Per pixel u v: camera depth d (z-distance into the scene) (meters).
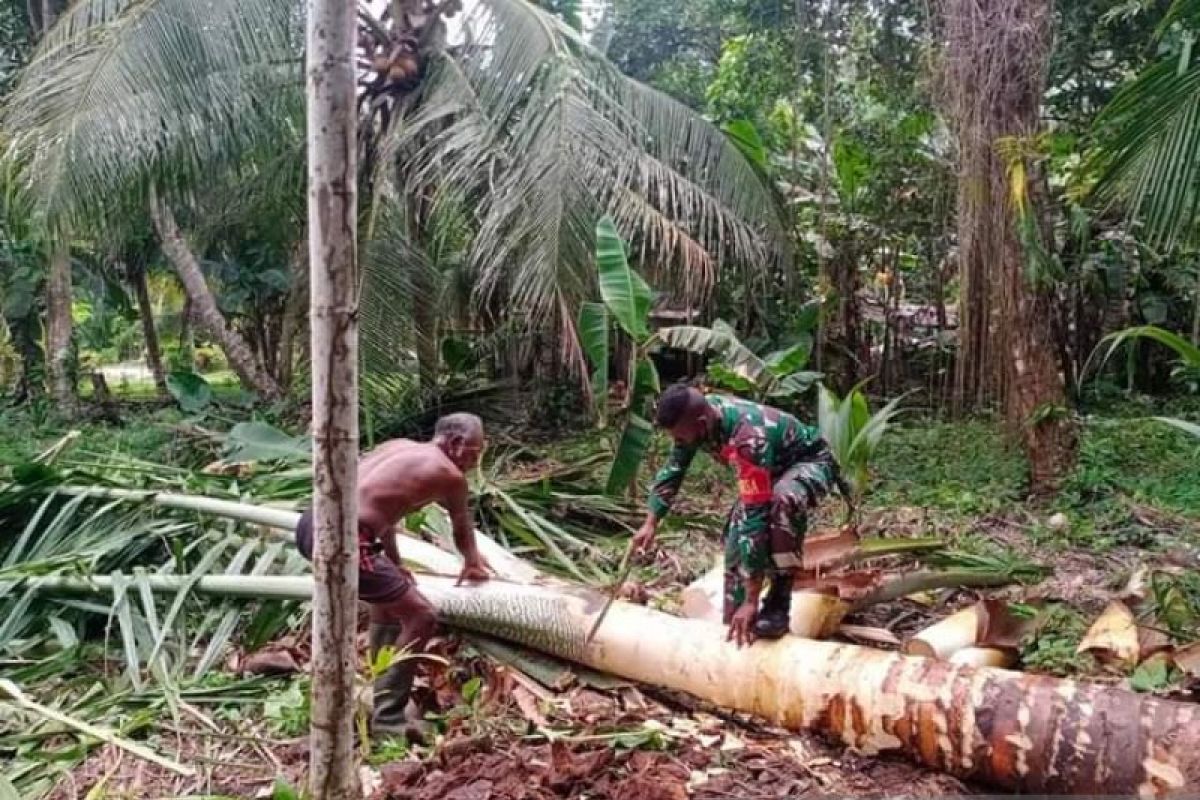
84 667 4.09
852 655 3.40
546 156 7.27
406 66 8.38
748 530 3.49
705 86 12.78
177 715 3.55
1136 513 6.12
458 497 3.71
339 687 2.41
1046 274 6.44
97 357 18.56
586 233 7.16
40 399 11.36
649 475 7.37
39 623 4.38
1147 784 2.81
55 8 11.77
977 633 3.90
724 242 8.25
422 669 3.77
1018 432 6.76
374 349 7.95
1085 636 4.11
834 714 3.32
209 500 4.94
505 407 9.60
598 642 3.82
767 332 9.70
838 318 10.04
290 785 2.93
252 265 13.02
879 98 9.61
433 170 8.03
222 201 10.05
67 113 7.26
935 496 6.62
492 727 3.49
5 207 8.42
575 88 7.51
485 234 7.36
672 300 9.29
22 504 5.15
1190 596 4.55
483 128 7.76
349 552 2.36
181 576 4.34
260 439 6.76
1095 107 9.18
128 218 8.70
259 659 3.99
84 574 4.35
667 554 5.43
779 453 3.54
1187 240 5.00
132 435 8.97
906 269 10.78
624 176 7.46
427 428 9.16
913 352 10.60
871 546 4.96
